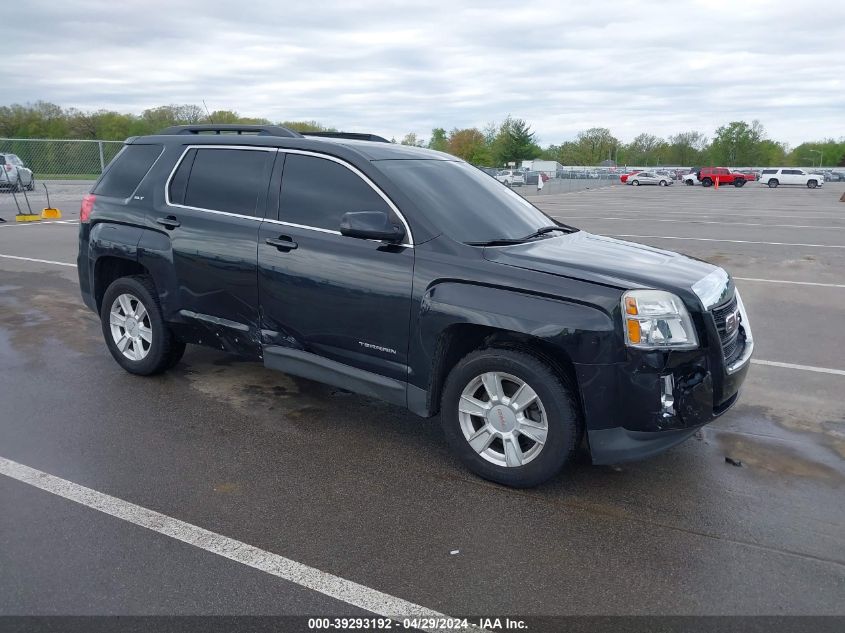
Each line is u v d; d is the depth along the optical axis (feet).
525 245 13.71
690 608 9.58
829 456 14.52
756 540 11.31
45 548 10.53
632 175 216.54
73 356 19.98
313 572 10.16
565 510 12.15
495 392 12.79
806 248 45.55
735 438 15.37
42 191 86.17
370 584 9.93
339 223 14.24
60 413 15.78
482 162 277.64
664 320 11.63
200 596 9.54
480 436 13.09
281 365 15.23
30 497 12.04
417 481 13.09
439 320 12.79
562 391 12.07
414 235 13.38
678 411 11.81
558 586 10.00
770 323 25.54
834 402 17.66
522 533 11.37
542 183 139.95
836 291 31.22
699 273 13.26
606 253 13.92
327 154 14.70
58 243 42.70
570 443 12.20
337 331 14.23
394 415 16.24
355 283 13.76
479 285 12.58
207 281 15.98
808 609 9.59
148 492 12.34
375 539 11.08
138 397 16.88
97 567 10.11
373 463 13.78
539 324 11.89
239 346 15.97
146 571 10.05
